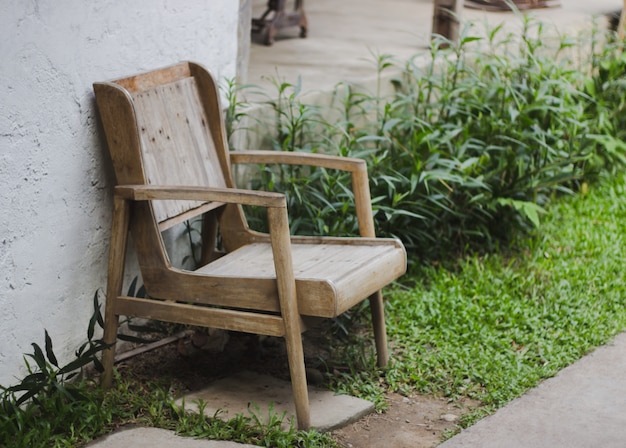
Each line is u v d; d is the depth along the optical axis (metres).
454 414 3.61
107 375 3.62
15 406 3.23
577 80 6.48
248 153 4.00
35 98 3.30
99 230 3.72
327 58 6.44
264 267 3.64
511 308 4.42
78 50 3.48
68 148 3.49
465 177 4.88
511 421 3.51
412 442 3.40
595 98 6.32
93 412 3.37
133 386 3.71
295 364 3.32
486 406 3.64
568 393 3.73
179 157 3.79
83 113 3.54
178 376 3.84
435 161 4.85
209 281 3.46
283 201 3.22
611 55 6.67
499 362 3.95
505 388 3.74
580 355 4.07
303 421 3.36
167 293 3.55
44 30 3.30
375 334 3.92
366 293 3.49
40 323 3.48
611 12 7.74
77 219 3.59
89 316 3.74
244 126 4.66
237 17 4.55
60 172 3.47
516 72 5.77
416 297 4.58
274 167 4.77
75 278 3.63
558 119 5.58
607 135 5.81
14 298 3.34
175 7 4.05
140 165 3.49
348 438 3.41
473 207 5.14
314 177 4.61
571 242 5.23
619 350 4.12
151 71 3.79
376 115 5.51
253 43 6.95
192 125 3.91
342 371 3.93
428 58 6.23
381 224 4.83
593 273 4.80
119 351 3.96
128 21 3.75
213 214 4.05
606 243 5.18
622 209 5.66
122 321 3.91
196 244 4.39
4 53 3.15
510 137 5.40
